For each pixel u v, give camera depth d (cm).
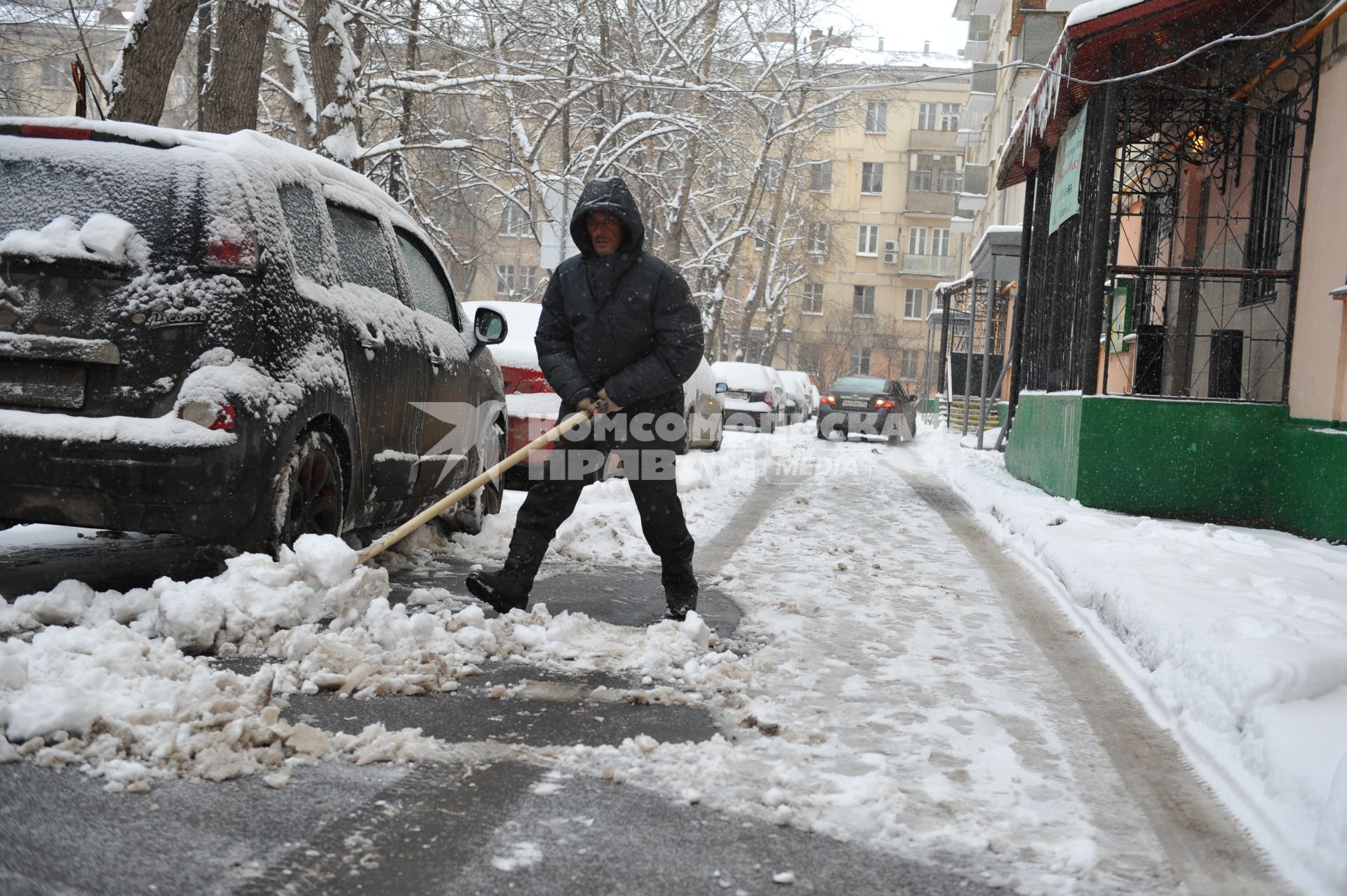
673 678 403
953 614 559
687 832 267
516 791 288
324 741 309
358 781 288
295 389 451
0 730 288
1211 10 984
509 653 421
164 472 412
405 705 355
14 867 224
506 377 932
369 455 532
